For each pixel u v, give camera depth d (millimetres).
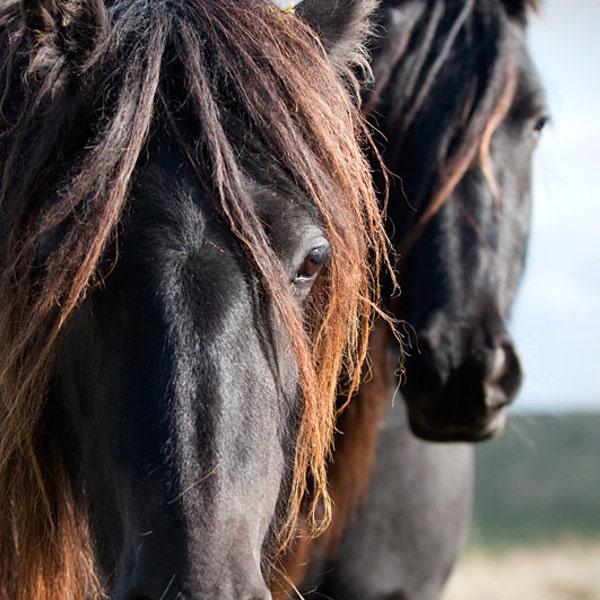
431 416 6879
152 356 3998
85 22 4559
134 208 4219
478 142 7047
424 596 7992
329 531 7238
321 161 4691
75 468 4824
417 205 7043
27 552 4961
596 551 25141
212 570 3742
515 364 6793
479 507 32688
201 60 4555
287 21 5082
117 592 3896
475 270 6867
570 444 42188
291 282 4441
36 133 4535
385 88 7254
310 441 4652
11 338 4438
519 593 19344
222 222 4227
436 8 7445
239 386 4027
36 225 4348
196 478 3855
